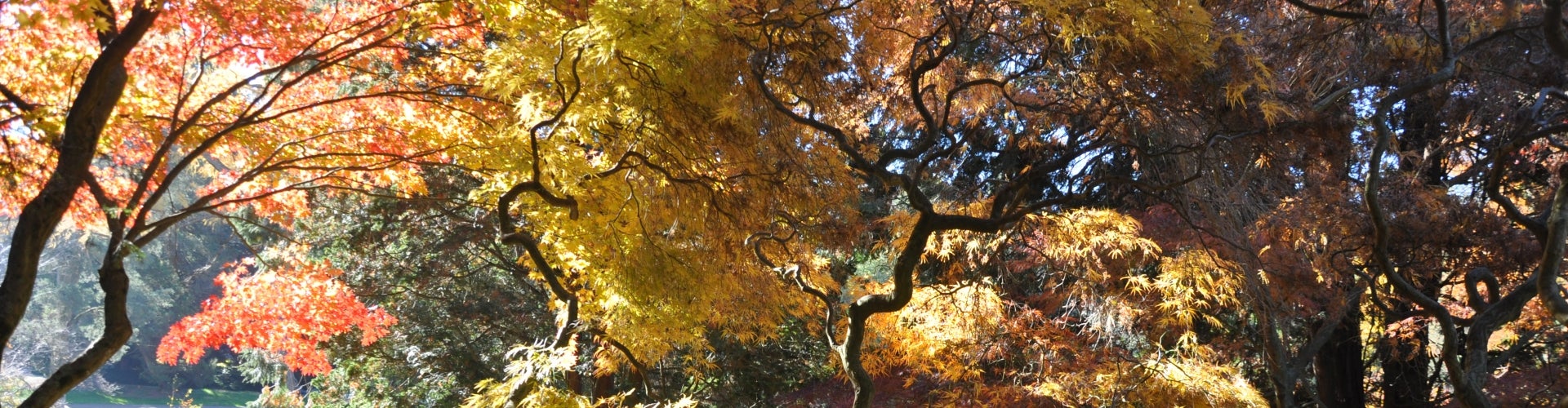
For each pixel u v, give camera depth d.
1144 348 7.38
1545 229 3.74
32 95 4.48
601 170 4.98
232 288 5.65
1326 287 6.95
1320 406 7.37
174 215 4.30
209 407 27.23
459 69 5.52
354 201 11.32
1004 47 5.10
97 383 25.89
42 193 3.40
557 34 4.20
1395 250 6.94
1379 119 4.33
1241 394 6.39
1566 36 3.96
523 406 4.47
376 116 5.55
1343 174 6.74
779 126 4.76
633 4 3.71
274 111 5.45
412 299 12.05
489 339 12.54
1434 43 5.82
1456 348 3.95
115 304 3.78
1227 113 4.91
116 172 5.39
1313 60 5.88
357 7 5.18
